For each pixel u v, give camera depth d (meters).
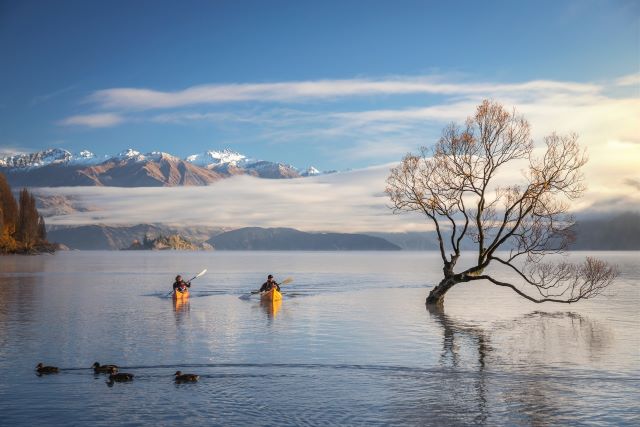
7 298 50.75
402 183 43.25
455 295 55.78
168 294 55.12
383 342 28.75
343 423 16.78
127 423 16.66
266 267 146.50
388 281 82.69
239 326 34.06
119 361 24.02
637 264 159.88
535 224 39.66
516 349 27.03
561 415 17.42
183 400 18.73
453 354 25.83
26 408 17.84
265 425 16.58
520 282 73.25
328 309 43.53
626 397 19.16
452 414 17.53
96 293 56.50
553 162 39.12
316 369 22.88
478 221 41.50
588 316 39.38
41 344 27.61
